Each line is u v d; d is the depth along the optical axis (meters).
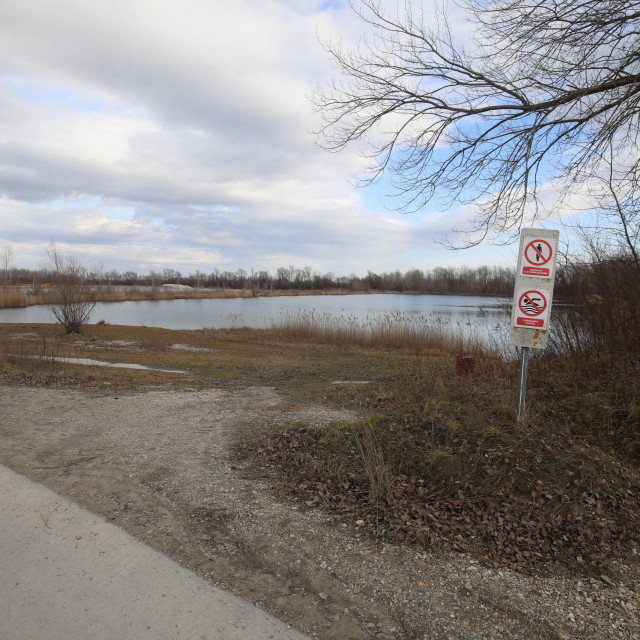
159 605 2.77
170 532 3.69
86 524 3.75
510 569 3.29
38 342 18.23
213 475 4.92
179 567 3.19
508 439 4.89
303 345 20.11
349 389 9.45
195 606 2.78
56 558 3.24
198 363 14.27
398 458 4.90
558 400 6.14
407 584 3.09
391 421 5.73
